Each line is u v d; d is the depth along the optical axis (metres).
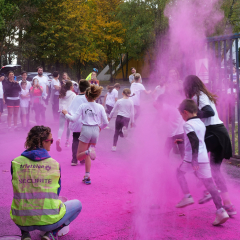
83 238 3.20
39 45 37.41
